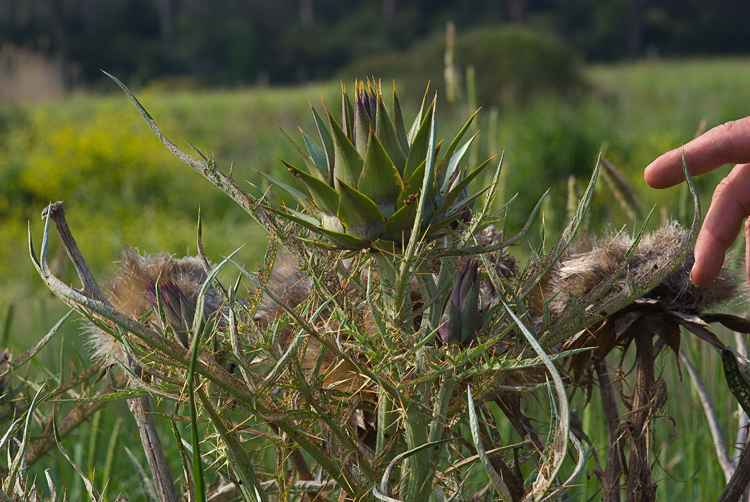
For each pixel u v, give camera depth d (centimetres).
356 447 74
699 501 191
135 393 74
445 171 74
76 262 76
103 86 3906
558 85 1702
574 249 104
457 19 5216
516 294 80
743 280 106
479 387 75
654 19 4972
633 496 95
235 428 73
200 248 79
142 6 5272
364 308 85
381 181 70
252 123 1958
